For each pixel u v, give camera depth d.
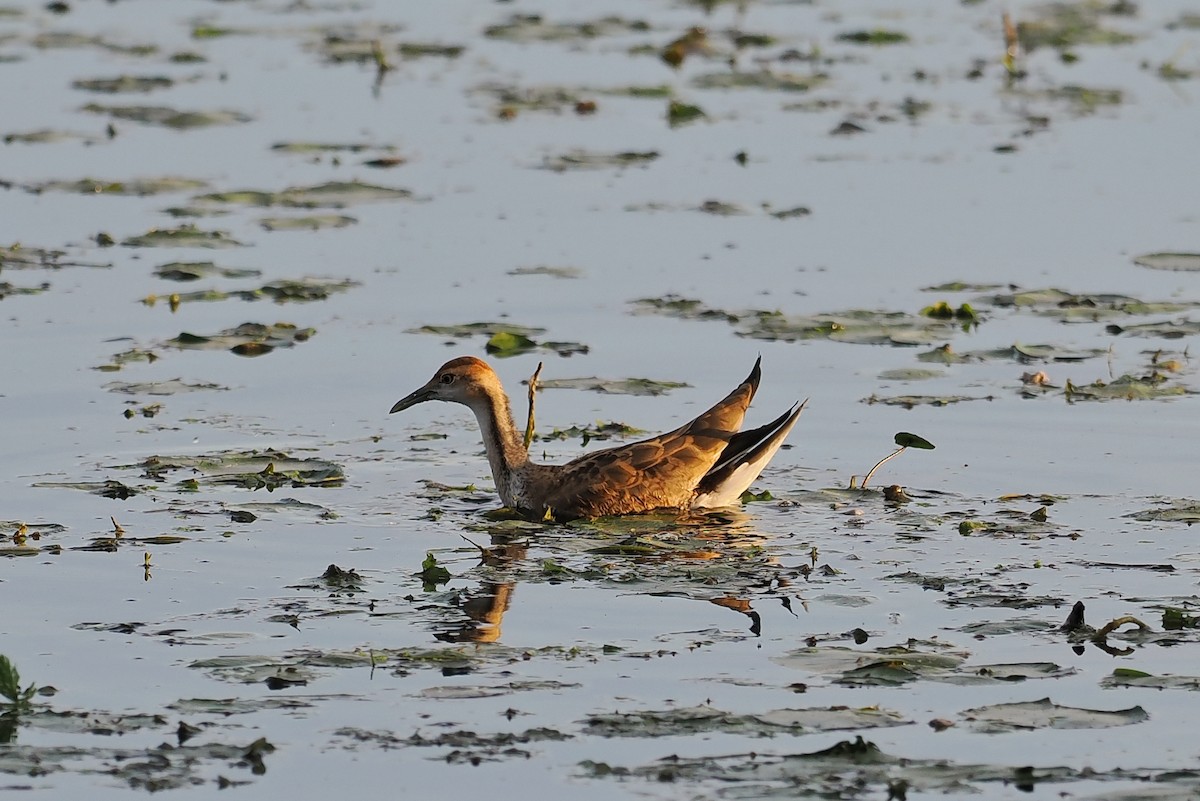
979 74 32.44
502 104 30.39
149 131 28.47
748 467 15.64
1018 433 17.08
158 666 11.86
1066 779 10.16
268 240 23.31
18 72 32.19
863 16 37.91
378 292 21.41
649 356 19.31
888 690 11.45
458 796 10.04
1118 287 21.28
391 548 14.44
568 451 16.84
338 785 10.19
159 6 38.88
